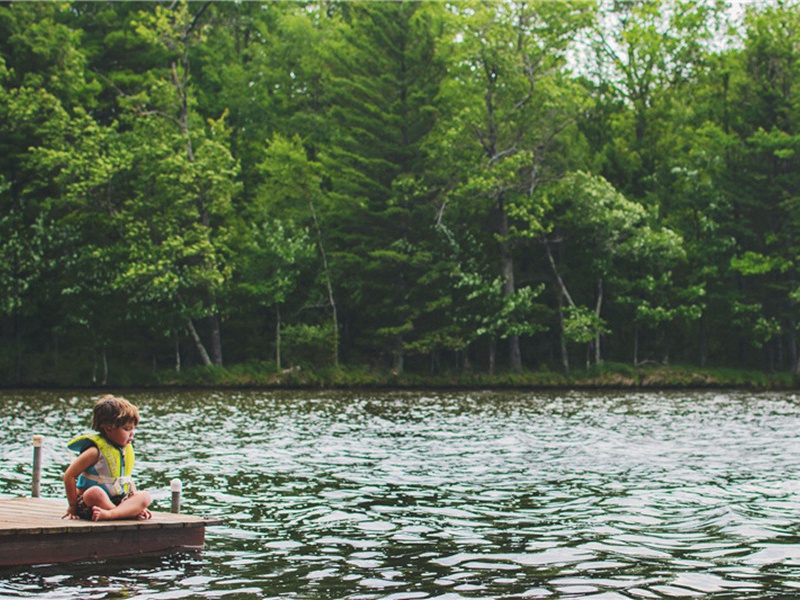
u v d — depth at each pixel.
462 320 55.66
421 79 58.38
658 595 9.59
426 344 55.34
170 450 21.58
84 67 60.31
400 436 25.17
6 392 46.16
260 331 61.66
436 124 59.56
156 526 10.91
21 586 9.48
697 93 65.81
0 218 53.19
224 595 9.41
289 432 26.17
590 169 61.62
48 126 52.84
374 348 61.47
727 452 21.73
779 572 10.56
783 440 24.36
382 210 57.94
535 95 57.31
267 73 69.88
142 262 51.19
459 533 12.66
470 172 55.84
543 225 58.06
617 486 16.72
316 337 54.91
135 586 9.62
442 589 9.77
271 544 11.88
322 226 59.66
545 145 57.66
